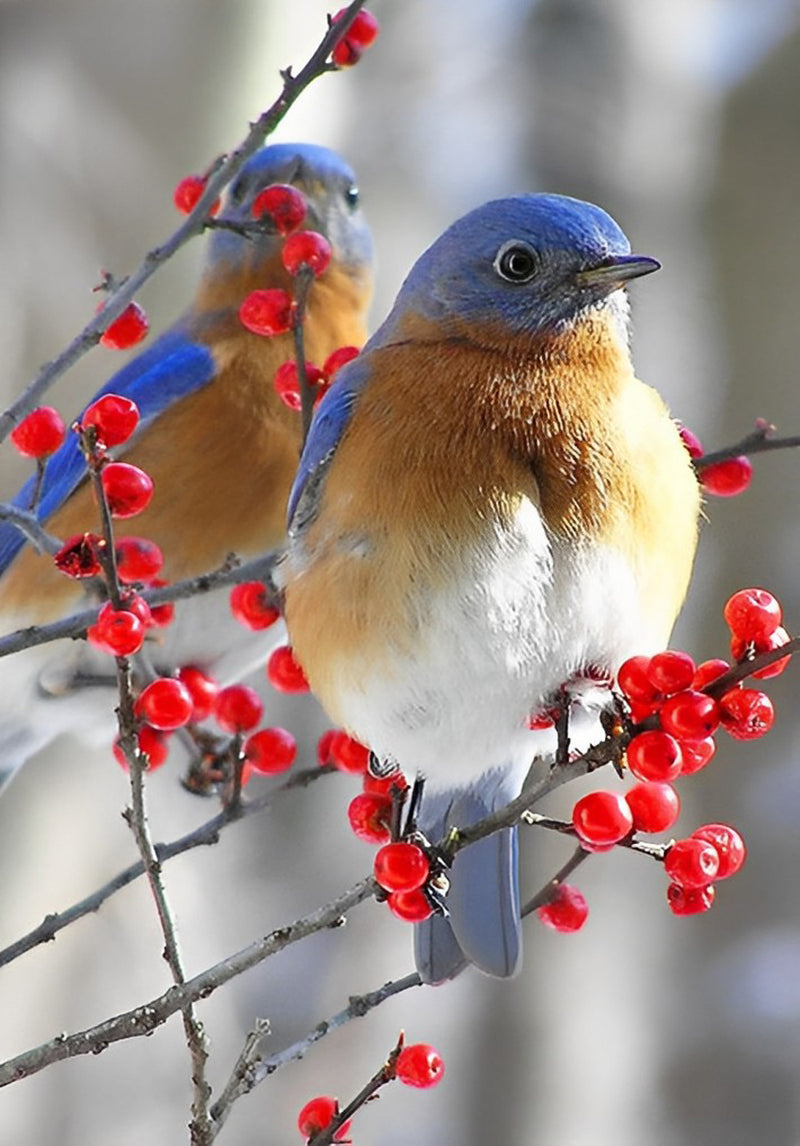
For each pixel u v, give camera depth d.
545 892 7.06
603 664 7.33
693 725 6.07
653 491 7.38
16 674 10.44
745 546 15.74
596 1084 14.52
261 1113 17.91
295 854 19.09
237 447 10.26
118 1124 15.91
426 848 6.59
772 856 14.96
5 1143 15.05
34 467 12.73
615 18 17.89
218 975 6.12
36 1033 13.73
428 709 7.42
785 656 6.09
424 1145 16.70
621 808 6.39
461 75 19.34
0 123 13.13
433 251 7.76
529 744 7.66
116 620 6.27
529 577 7.22
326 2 13.73
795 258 16.83
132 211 13.33
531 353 7.45
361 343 10.74
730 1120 14.41
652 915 14.76
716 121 17.38
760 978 14.62
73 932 14.10
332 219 10.55
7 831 12.74
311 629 7.54
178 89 13.33
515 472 7.30
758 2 17.59
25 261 13.15
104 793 13.19
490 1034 14.78
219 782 9.60
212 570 10.28
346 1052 18.27
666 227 17.25
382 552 7.32
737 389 16.53
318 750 8.00
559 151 17.88
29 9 13.22
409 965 18.81
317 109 14.60
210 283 10.66
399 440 7.40
